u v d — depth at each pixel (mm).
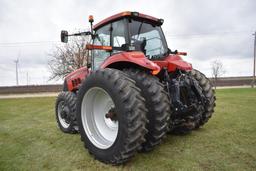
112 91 2416
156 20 3383
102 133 2824
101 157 2529
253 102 7449
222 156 2545
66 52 19641
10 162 2561
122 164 2414
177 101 2770
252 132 3482
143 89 2562
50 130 4137
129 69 2820
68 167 2402
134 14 3039
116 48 3184
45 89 28500
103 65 3023
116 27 3229
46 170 2338
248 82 33312
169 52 3537
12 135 3820
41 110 7309
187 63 3104
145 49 3270
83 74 4102
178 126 3219
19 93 26172
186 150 2754
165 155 2619
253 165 2301
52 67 20547
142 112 2301
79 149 2980
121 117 2314
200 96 2975
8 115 6293
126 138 2275
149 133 2527
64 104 3969
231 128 3746
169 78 2910
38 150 2965
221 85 32812
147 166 2348
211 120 4402
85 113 2857
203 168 2258
